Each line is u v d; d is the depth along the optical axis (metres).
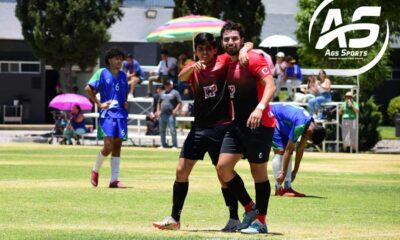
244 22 108.62
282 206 35.91
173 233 26.89
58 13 109.44
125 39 131.25
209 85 27.64
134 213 32.16
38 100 133.00
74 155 70.12
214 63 27.73
